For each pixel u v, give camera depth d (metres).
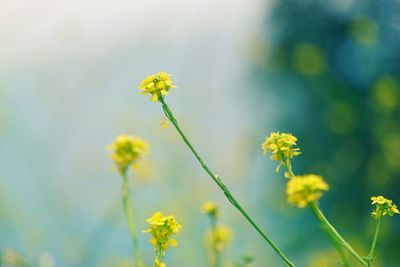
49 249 1.84
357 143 2.88
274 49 3.07
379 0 3.11
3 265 1.14
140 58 2.38
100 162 2.20
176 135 2.33
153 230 0.82
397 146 2.43
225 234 1.12
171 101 2.47
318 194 0.75
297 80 3.08
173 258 1.88
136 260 0.88
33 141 2.10
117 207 1.71
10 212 1.88
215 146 2.42
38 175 2.05
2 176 2.01
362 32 2.75
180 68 2.49
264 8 3.06
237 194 2.31
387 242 2.35
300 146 3.11
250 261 1.08
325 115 3.03
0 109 2.07
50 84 2.19
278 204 2.44
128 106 2.32
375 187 2.66
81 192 2.14
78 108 2.26
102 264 1.85
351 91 3.03
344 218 2.48
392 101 2.51
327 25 3.19
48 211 1.98
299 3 3.18
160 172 2.16
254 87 2.90
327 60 3.12
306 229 2.31
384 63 3.04
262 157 2.63
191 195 2.10
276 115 3.05
